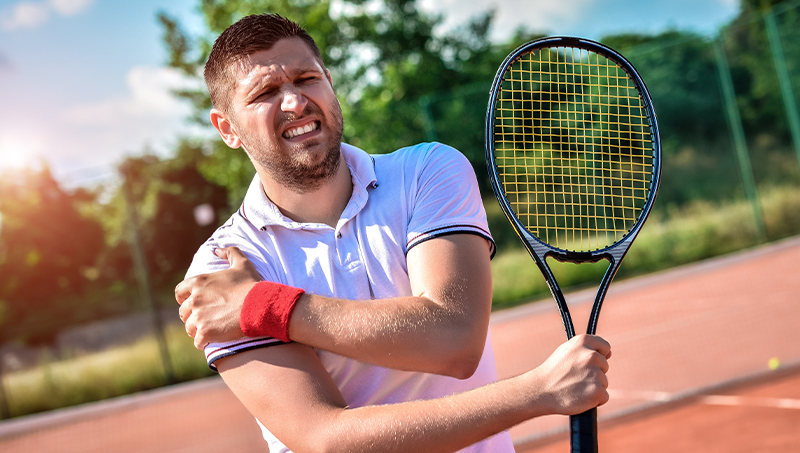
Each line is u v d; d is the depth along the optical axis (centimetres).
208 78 161
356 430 128
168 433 767
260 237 157
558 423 511
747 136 1318
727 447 385
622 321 884
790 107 1209
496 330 984
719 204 1284
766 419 420
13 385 1203
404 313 134
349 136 1410
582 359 124
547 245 162
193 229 1728
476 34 2172
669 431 435
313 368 138
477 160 1275
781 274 956
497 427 124
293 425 133
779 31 1210
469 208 151
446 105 1270
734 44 1312
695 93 1302
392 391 147
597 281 1231
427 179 154
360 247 153
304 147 148
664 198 1305
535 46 170
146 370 1195
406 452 124
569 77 608
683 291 999
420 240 147
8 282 1436
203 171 1634
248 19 154
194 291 145
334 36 1727
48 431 965
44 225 1496
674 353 658
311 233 155
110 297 1301
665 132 1321
